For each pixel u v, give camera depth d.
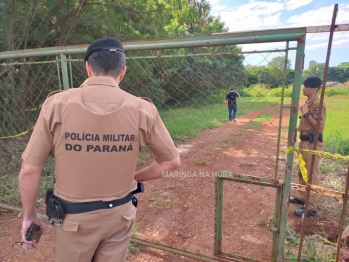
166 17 9.08
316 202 3.25
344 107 12.00
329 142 6.29
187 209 3.54
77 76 5.07
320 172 4.75
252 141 6.93
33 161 1.33
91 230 1.39
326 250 2.53
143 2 8.29
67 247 1.42
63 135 1.30
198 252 2.62
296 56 1.73
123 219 1.45
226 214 3.38
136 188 1.57
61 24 7.32
